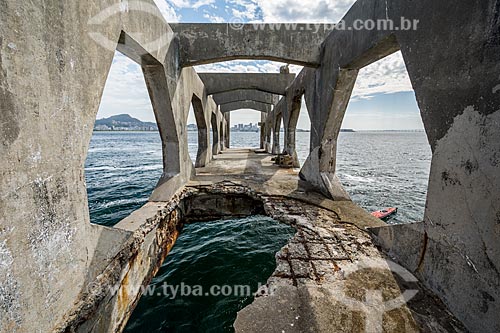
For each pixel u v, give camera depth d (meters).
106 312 2.64
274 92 10.25
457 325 2.05
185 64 5.77
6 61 1.54
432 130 2.46
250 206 6.00
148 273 3.85
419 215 9.40
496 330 1.78
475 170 1.96
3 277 1.53
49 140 1.94
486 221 1.86
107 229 2.82
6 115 1.55
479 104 1.91
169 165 5.59
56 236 2.01
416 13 2.67
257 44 5.73
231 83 10.08
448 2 2.21
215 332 3.57
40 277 1.84
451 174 2.22
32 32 1.74
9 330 1.58
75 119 2.27
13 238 1.61
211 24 5.64
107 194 11.03
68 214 2.17
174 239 5.20
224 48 5.71
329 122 5.58
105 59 2.74
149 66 4.49
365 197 11.54
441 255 2.33
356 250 3.15
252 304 2.24
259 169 8.95
